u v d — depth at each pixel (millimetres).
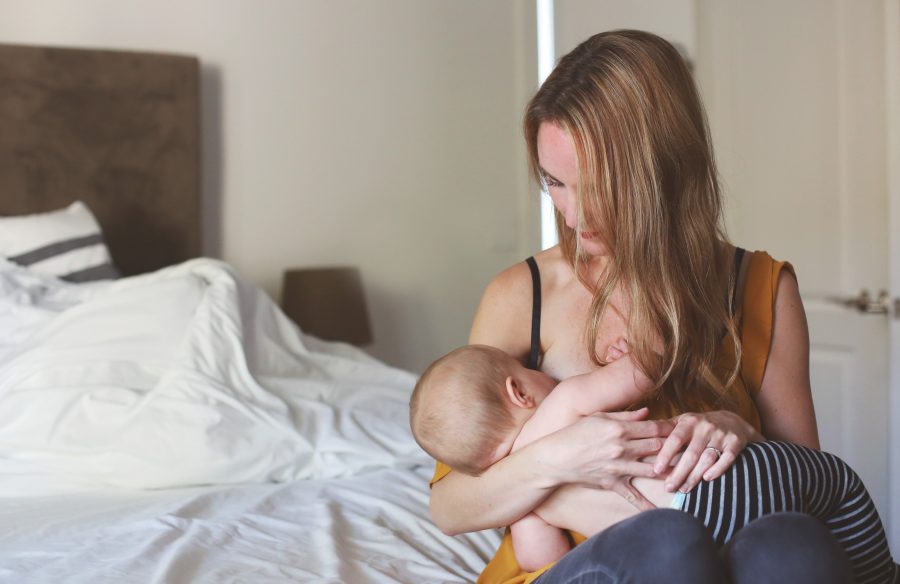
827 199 3023
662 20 3479
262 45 3584
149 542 1494
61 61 3152
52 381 2152
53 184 3152
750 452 1049
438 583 1384
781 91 3152
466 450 1193
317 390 2342
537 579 1024
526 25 4055
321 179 3707
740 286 1292
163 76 3295
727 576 891
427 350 3941
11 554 1483
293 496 1872
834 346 3004
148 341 2289
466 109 3969
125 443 1978
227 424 2035
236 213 3572
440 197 3932
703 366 1192
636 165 1179
